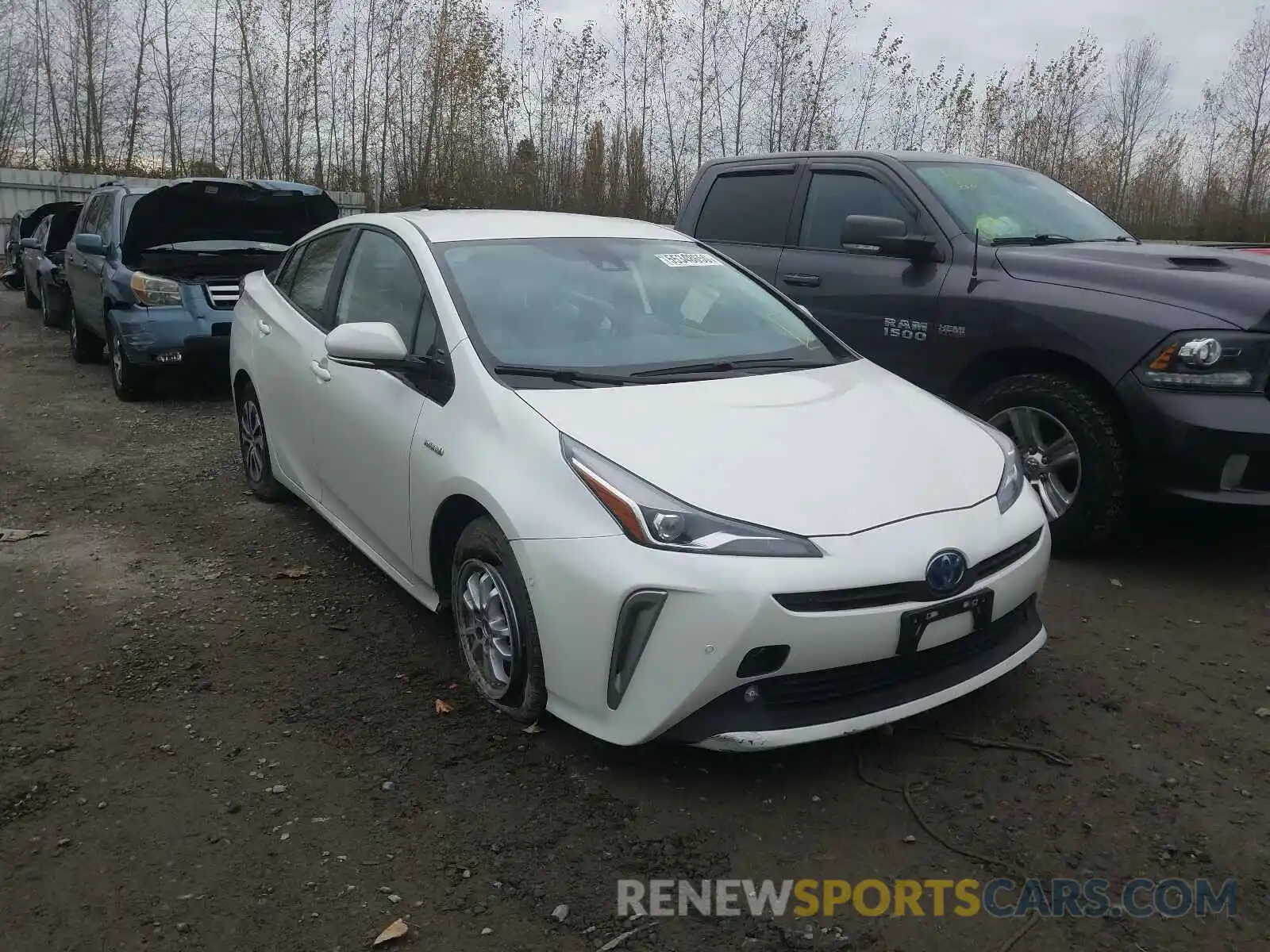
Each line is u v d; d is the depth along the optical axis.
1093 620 4.26
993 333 4.97
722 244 6.61
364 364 3.77
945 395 5.29
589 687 3.00
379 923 2.53
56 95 26.17
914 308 5.34
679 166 20.28
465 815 2.95
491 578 3.37
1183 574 4.75
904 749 3.29
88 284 9.65
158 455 6.95
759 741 2.85
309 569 4.83
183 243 8.86
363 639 4.10
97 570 4.82
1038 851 2.79
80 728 3.42
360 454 4.16
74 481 6.31
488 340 3.70
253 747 3.30
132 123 25.80
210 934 2.49
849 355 4.32
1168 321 4.36
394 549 4.02
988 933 2.49
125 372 8.57
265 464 5.68
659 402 3.45
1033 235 5.49
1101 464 4.59
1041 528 3.38
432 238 4.21
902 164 5.78
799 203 6.22
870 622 2.84
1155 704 3.58
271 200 8.85
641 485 2.96
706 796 3.03
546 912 2.56
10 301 16.58
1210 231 17.72
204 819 2.93
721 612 2.76
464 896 2.62
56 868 2.73
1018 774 3.15
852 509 2.98
